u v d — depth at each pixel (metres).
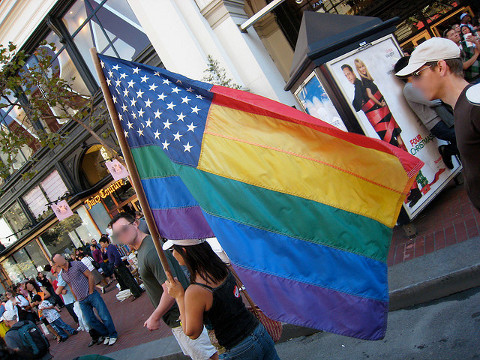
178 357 5.76
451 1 9.69
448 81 1.96
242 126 2.50
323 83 5.42
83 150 15.46
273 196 2.38
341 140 2.36
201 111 2.59
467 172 1.95
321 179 2.35
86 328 8.34
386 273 2.27
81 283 8.00
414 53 2.01
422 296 4.06
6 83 9.28
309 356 4.31
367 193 2.33
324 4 11.29
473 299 3.70
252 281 2.34
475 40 6.68
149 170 2.83
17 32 14.15
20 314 10.33
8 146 9.43
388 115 5.43
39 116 9.61
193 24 10.25
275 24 11.80
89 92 13.68
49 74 14.48
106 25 12.51
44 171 17.19
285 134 2.43
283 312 2.29
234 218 2.42
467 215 5.00
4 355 2.27
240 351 2.55
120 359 6.62
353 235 2.29
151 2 10.45
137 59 11.74
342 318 2.22
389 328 3.97
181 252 2.61
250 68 10.15
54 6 13.18
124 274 11.09
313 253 2.29
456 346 3.25
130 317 9.59
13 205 19.88
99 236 17.34
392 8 10.45
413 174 2.30
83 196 16.66
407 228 5.25
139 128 2.79
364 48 5.42
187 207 2.73
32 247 20.05
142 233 3.88
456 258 4.09
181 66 10.37
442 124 5.30
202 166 2.52
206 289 2.52
